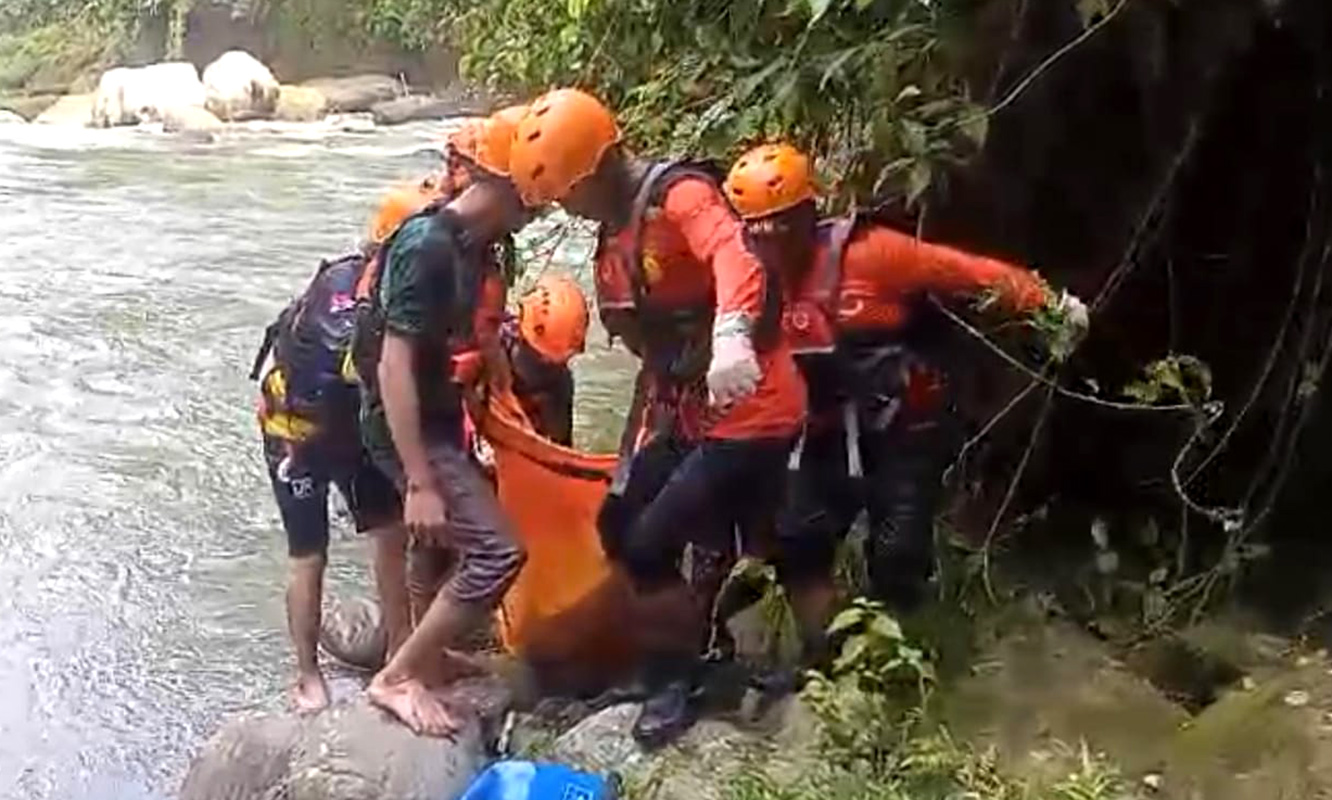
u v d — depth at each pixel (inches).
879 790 150.1
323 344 165.9
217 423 293.4
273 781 158.7
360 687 183.5
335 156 731.4
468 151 156.4
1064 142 189.3
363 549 230.2
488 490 160.9
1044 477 209.6
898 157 173.8
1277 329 203.0
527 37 245.9
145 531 240.2
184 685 190.7
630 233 158.4
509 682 173.6
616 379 303.7
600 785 150.3
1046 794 149.3
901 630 168.6
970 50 171.0
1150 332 207.6
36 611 211.9
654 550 167.8
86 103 943.0
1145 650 178.9
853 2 164.2
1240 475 207.3
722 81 189.8
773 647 174.9
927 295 168.7
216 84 910.4
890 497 172.7
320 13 995.9
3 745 177.6
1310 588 191.2
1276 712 165.0
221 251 472.1
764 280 153.3
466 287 156.4
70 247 478.3
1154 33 180.5
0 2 1167.6
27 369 332.5
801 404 164.2
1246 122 193.9
